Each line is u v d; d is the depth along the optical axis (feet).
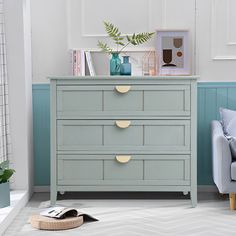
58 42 17.33
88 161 15.79
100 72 17.34
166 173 15.75
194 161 15.69
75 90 15.67
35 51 17.35
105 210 15.38
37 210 15.43
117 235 13.41
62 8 17.29
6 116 16.10
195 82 15.56
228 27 17.15
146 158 15.74
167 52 17.10
